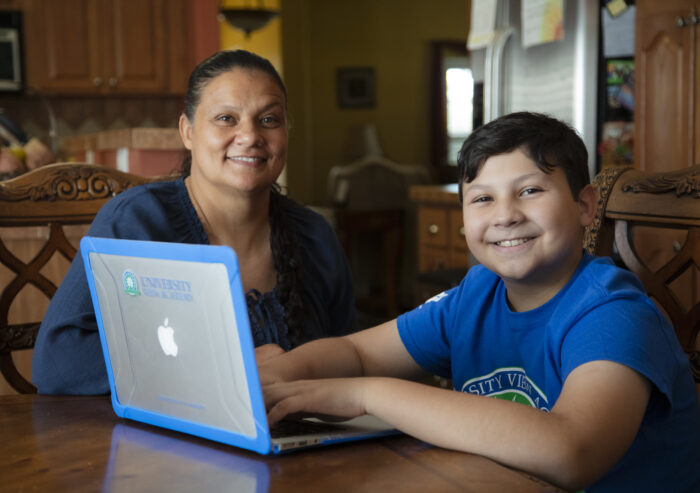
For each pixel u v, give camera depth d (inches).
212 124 49.4
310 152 270.5
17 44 203.2
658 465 34.7
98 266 33.1
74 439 32.0
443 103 274.2
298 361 40.2
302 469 27.7
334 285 57.6
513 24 124.2
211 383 30.1
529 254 36.3
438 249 151.8
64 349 43.0
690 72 95.6
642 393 31.1
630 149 111.4
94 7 211.6
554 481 28.4
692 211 44.1
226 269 27.9
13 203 53.5
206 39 221.0
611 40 111.8
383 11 269.7
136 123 226.4
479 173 37.1
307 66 267.4
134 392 33.9
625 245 48.4
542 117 38.0
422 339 44.4
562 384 35.0
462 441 29.5
